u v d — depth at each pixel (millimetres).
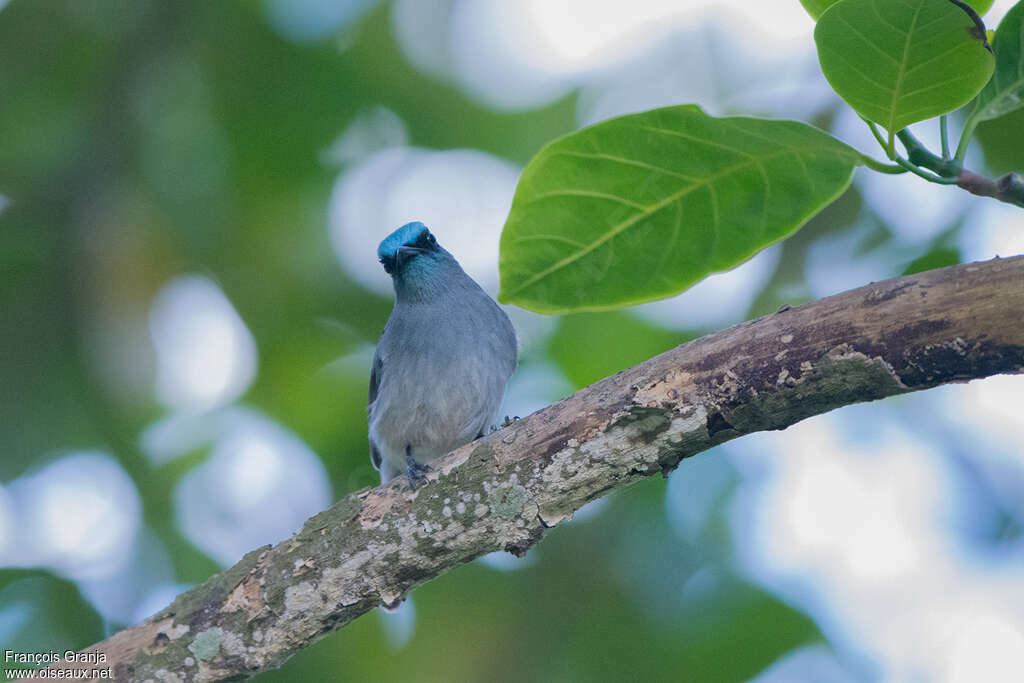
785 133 5324
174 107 13227
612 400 6457
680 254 5867
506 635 12180
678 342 13039
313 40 13586
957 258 11102
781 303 12680
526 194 5738
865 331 5668
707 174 5590
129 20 12922
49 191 12906
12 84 13172
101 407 13227
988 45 4875
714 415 6176
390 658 12297
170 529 13203
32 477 13352
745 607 11625
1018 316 5352
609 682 11828
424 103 14000
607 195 5699
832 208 12367
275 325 13938
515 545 6844
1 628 12094
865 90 5164
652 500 12453
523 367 13266
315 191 14102
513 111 14039
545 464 6652
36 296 13102
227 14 13266
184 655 7121
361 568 6996
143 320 12750
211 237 13430
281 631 7098
